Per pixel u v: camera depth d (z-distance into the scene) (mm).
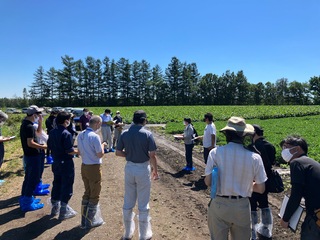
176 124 27047
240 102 117562
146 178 4504
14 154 12281
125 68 107062
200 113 45594
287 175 9250
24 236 4750
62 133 5273
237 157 3037
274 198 6879
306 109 55000
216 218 3139
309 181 2893
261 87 119438
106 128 12641
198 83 118188
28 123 5711
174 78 111125
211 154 3223
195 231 5051
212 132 7941
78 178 8469
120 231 4973
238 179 3031
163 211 6000
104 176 8758
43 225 5191
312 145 14461
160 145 15445
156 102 110875
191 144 9547
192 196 7016
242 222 3078
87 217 5059
